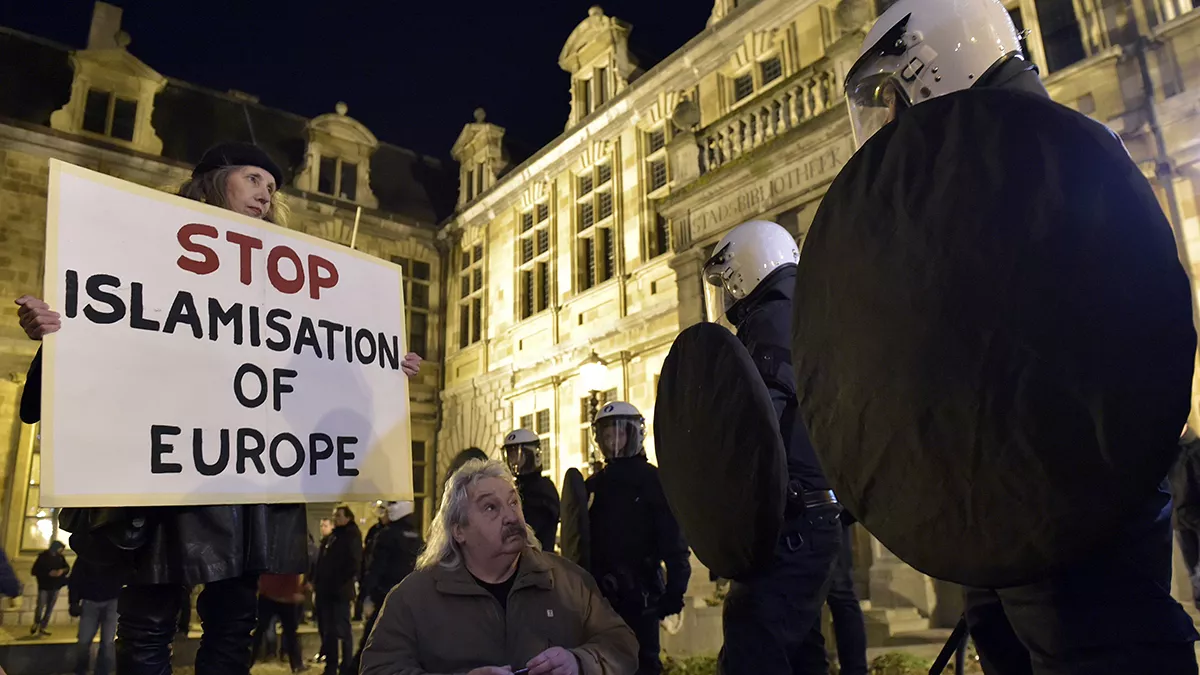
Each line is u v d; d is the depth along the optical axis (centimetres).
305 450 227
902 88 132
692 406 182
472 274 1688
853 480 102
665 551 389
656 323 1144
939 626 667
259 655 830
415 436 1673
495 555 211
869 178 104
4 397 1252
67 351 188
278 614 750
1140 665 93
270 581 738
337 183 1717
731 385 171
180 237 217
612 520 399
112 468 188
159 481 194
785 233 235
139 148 1490
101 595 659
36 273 1323
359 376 250
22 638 977
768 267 225
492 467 222
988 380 88
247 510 213
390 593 212
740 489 167
